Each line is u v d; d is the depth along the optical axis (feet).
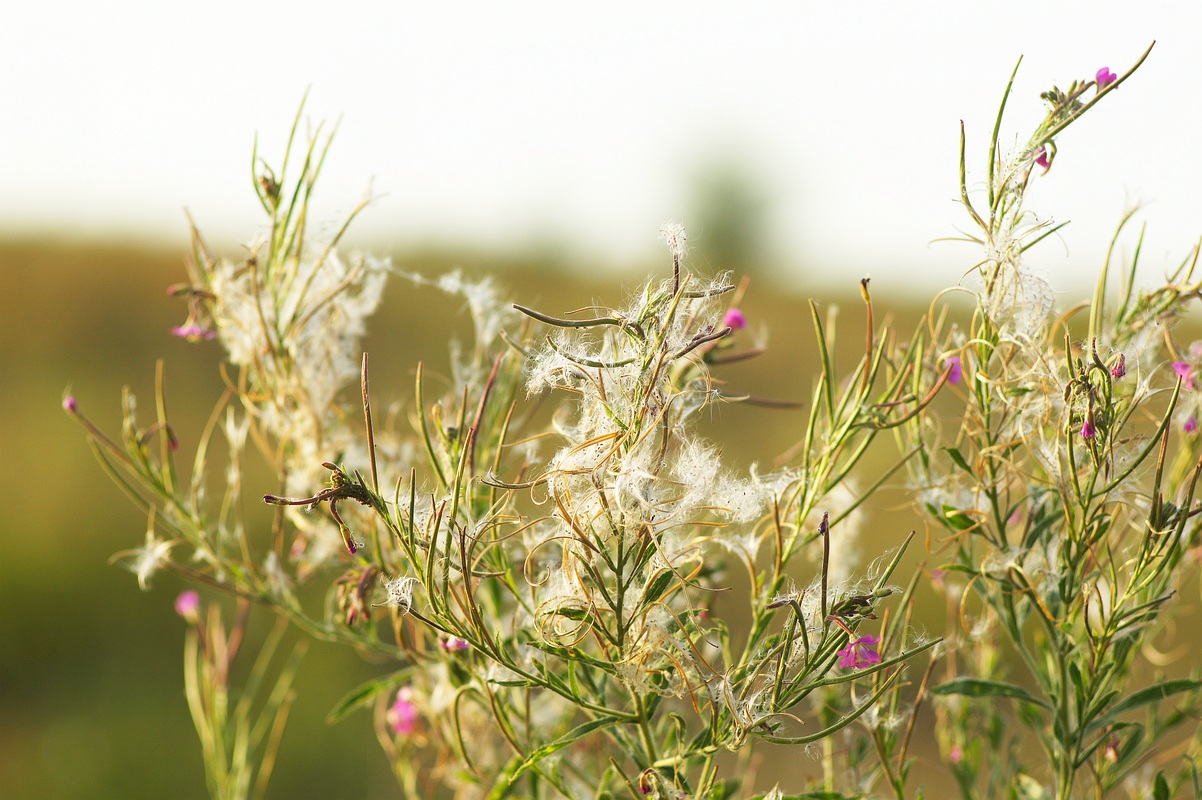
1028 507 4.84
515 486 4.46
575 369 4.44
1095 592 4.80
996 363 4.86
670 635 4.50
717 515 4.81
